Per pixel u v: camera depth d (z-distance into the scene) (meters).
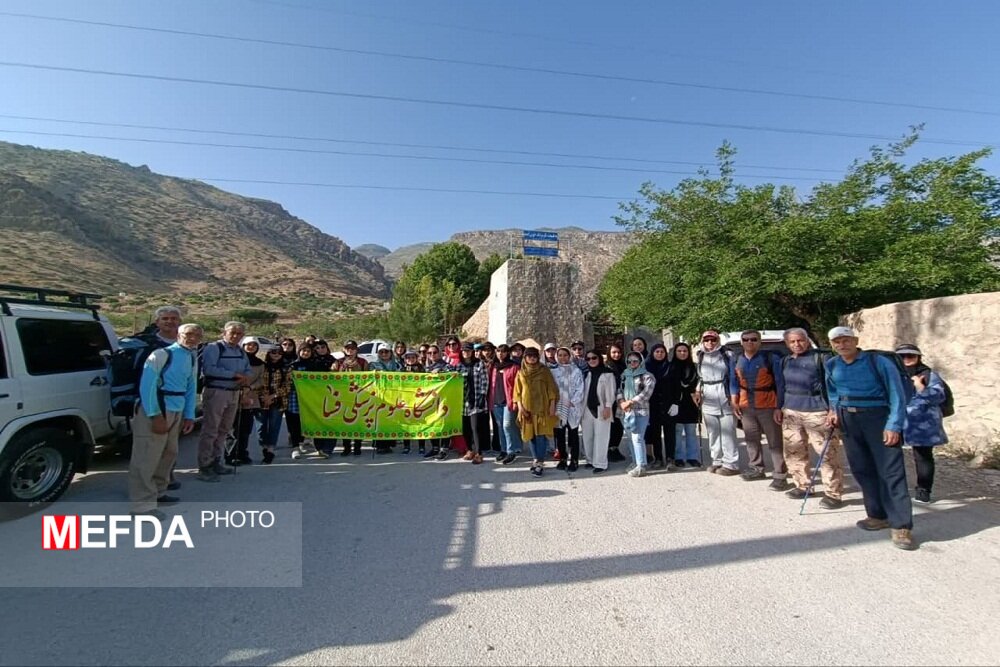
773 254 10.48
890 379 4.16
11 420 4.57
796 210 12.08
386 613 3.03
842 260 10.38
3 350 4.62
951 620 2.95
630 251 16.70
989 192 10.44
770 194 11.90
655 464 7.00
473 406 7.10
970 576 3.51
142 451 4.71
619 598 3.21
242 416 6.75
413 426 7.18
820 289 10.28
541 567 3.66
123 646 2.68
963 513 4.75
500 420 7.11
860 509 4.95
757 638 2.77
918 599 3.20
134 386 5.08
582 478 6.24
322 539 4.18
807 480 5.39
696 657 2.60
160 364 4.74
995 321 6.69
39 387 4.88
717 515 4.82
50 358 5.16
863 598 3.21
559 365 6.80
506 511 4.92
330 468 6.66
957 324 7.19
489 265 47.38
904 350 5.26
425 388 7.21
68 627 2.86
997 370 6.63
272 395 6.96
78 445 5.30
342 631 2.83
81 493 5.36
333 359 7.99
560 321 24.53
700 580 3.46
